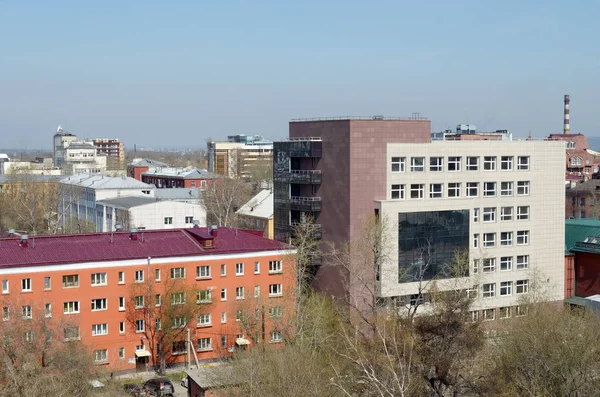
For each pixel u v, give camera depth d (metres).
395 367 57.34
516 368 62.66
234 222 175.12
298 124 109.50
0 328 70.88
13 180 199.38
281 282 95.31
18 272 81.00
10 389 60.31
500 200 110.31
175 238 93.50
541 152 113.56
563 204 115.94
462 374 63.22
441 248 104.81
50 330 71.62
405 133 103.19
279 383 57.88
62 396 59.69
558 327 66.06
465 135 156.50
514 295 111.62
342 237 101.56
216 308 91.75
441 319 62.34
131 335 87.25
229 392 61.31
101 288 85.44
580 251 117.00
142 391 77.44
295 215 109.50
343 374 64.50
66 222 177.25
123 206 159.38
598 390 58.19
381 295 98.69
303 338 75.62
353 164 99.62
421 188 104.31
